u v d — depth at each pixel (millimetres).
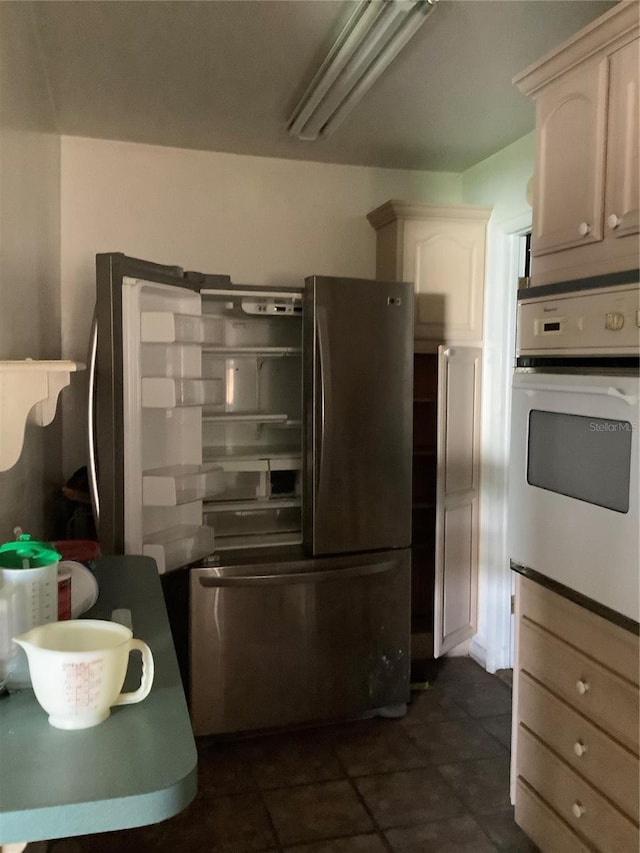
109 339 2146
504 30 2117
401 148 3201
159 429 2469
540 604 1999
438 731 2783
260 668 2662
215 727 2627
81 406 3100
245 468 2811
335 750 2643
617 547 1639
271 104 2713
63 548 1800
